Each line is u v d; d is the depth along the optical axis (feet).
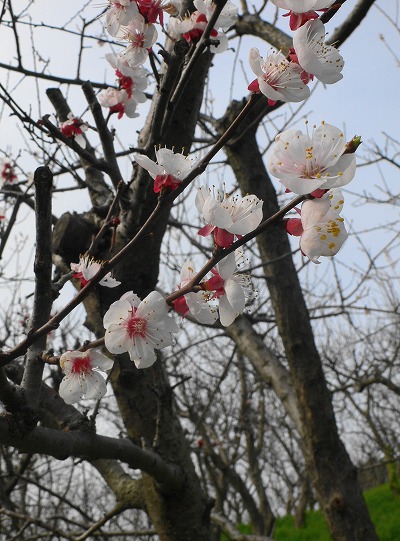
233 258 5.16
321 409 15.51
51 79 14.87
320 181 4.41
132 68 9.46
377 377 20.93
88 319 10.80
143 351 5.93
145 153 7.76
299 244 4.75
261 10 17.29
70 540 12.26
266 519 34.19
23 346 5.68
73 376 6.45
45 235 6.16
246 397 36.96
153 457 9.43
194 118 10.81
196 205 5.13
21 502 25.39
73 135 9.81
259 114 16.46
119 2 7.02
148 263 10.66
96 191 11.72
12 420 6.34
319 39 5.01
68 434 7.45
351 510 14.80
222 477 32.58
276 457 57.98
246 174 17.03
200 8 7.11
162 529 10.65
